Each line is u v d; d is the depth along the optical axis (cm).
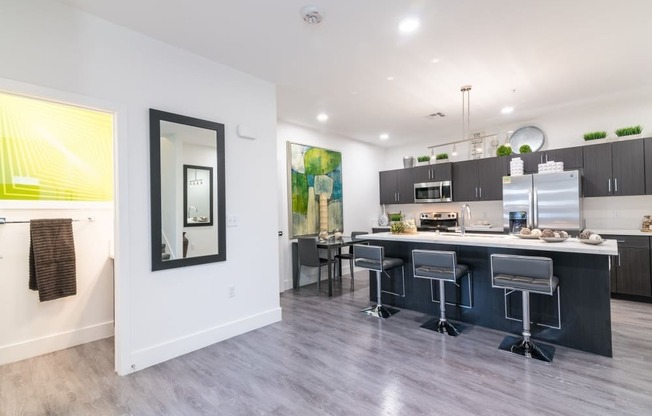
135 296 251
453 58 303
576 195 428
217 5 221
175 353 271
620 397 202
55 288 292
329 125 538
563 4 224
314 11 228
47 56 213
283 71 329
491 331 318
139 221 254
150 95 262
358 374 239
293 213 518
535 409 192
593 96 413
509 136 540
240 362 261
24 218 288
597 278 264
